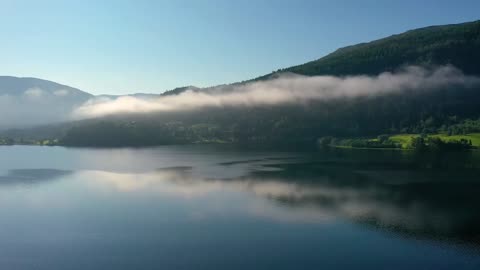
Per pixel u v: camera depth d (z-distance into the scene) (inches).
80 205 3705.7
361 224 3100.4
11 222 3193.9
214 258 2474.2
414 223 3100.4
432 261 2433.6
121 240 2778.1
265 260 2448.3
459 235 2856.8
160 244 2699.3
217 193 4192.9
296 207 3595.0
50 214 3405.5
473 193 4025.6
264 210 3499.0
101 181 4992.6
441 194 3981.3
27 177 5334.6
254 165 6368.1
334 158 7032.5
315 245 2677.2
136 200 3902.6
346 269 2333.9
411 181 4660.4
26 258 2496.3
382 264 2396.7
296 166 6136.8
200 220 3221.0
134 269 2331.4
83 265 2393.0
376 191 4168.3
